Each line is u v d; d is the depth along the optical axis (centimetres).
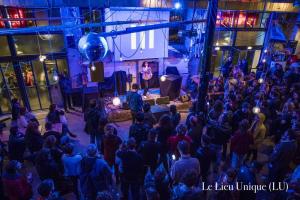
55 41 1020
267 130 686
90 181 425
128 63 1225
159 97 1066
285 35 1491
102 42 526
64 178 532
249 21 1388
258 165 509
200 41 1230
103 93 1122
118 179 577
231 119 631
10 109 1052
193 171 370
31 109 1081
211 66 655
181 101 1090
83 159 429
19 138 600
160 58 1273
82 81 1077
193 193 351
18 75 1009
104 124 610
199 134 538
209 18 573
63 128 704
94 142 695
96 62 531
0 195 455
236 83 986
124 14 1099
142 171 460
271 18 1388
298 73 1049
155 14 1150
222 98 877
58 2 913
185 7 1331
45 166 464
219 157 596
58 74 995
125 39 1159
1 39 945
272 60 1391
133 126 545
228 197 387
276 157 525
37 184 618
